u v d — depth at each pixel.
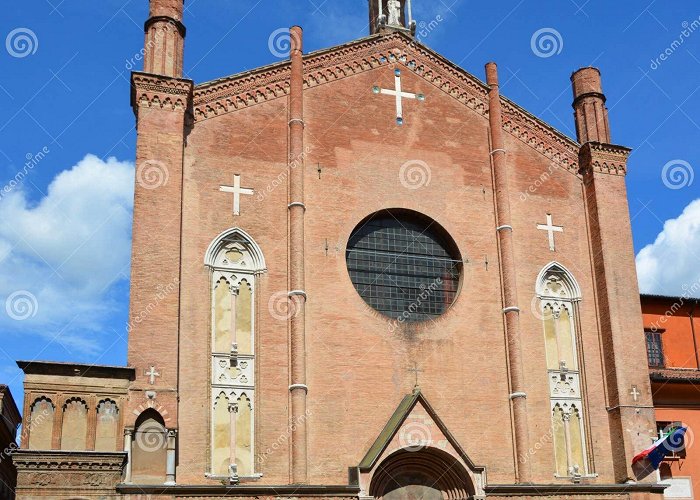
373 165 38.75
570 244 40.66
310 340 34.81
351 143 38.75
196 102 36.81
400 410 34.16
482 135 41.34
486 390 36.59
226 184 36.09
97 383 30.69
